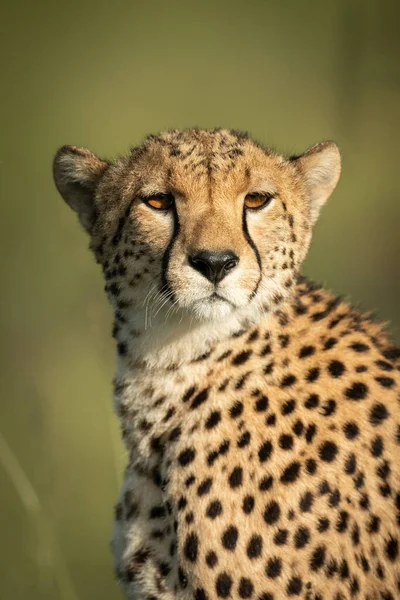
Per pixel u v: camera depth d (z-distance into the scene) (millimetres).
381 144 24031
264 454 8859
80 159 10062
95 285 18344
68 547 13805
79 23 33844
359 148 23969
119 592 13641
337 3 26453
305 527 8680
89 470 14664
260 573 8648
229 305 9070
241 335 9195
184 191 9242
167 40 33000
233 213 9219
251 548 8672
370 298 21500
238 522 8727
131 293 9469
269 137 26766
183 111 29656
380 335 9555
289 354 9219
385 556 8836
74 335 19156
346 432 8930
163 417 9273
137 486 9336
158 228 9320
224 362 9195
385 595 8836
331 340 9320
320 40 30188
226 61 31359
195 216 9164
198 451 9023
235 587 8672
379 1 25125
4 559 13195
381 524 8828
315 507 8719
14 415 16266
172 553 9000
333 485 8773
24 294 20172
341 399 9047
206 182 9242
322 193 10148
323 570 8672
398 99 24453
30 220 22859
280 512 8695
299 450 8852
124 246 9508
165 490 9055
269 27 32000
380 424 8984
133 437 9438
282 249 9484
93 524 14055
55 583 11930
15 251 21438
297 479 8766
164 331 9266
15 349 19422
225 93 30094
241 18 32344
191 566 8797
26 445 15094
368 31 25031
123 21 34000
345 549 8719
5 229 22219
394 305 21469
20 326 19781
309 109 28078
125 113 29875
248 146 9609
